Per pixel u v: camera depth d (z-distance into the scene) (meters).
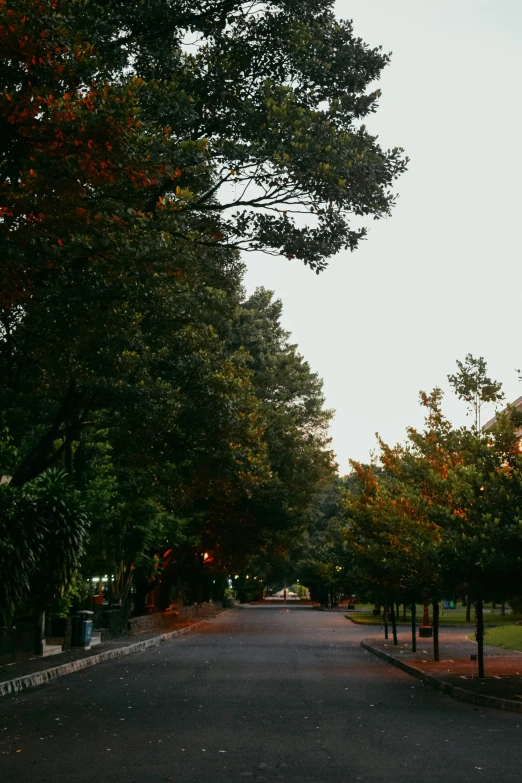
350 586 70.38
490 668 22.78
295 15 19.77
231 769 9.43
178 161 16.69
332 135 18.53
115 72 17.89
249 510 54.12
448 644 33.91
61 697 16.98
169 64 19.19
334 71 20.30
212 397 26.48
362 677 21.59
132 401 23.20
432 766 9.66
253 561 91.81
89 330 18.62
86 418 27.20
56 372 20.44
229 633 45.38
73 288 18.08
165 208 15.67
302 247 18.55
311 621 62.09
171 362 26.23
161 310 24.39
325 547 94.25
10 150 12.84
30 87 12.43
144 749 10.77
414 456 26.61
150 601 71.00
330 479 62.09
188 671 22.88
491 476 18.55
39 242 13.23
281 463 53.94
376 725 13.05
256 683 19.59
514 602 20.92
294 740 11.52
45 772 9.27
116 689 18.39
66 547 23.69
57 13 12.43
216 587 100.12
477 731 12.50
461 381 23.70
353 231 18.75
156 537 39.78
